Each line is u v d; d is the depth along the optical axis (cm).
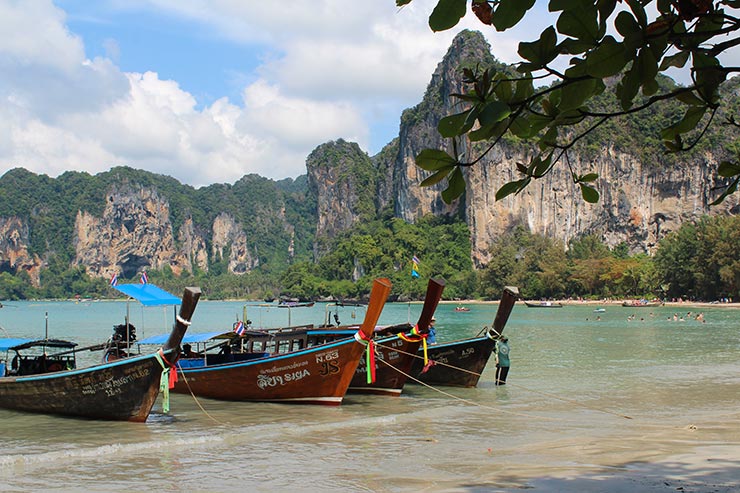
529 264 14925
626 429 1636
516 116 357
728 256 10406
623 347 4066
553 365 3092
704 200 16350
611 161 16975
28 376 1780
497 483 1090
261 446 1452
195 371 2078
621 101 344
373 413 1858
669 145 421
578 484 1055
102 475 1209
